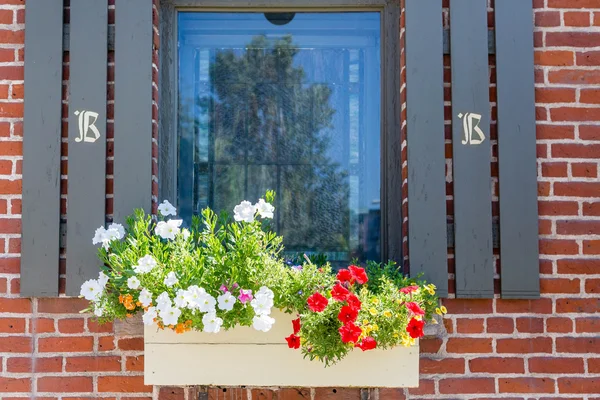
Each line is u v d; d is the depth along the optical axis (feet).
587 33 10.77
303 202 11.53
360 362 9.86
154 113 10.84
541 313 10.48
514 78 10.57
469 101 10.53
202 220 10.27
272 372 9.82
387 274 10.19
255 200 11.52
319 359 9.71
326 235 11.48
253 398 10.36
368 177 11.59
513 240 10.40
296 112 11.67
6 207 10.52
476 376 10.44
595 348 10.44
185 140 11.52
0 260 10.49
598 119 10.66
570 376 10.44
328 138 11.63
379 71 11.68
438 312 9.87
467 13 10.62
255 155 11.59
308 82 11.71
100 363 10.44
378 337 9.45
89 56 10.51
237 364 9.82
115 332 10.23
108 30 10.64
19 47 10.68
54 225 10.35
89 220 10.34
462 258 10.36
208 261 9.80
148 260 9.20
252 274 9.56
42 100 10.46
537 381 10.43
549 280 10.52
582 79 10.71
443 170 10.46
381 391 10.35
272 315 9.84
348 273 9.53
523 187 10.46
